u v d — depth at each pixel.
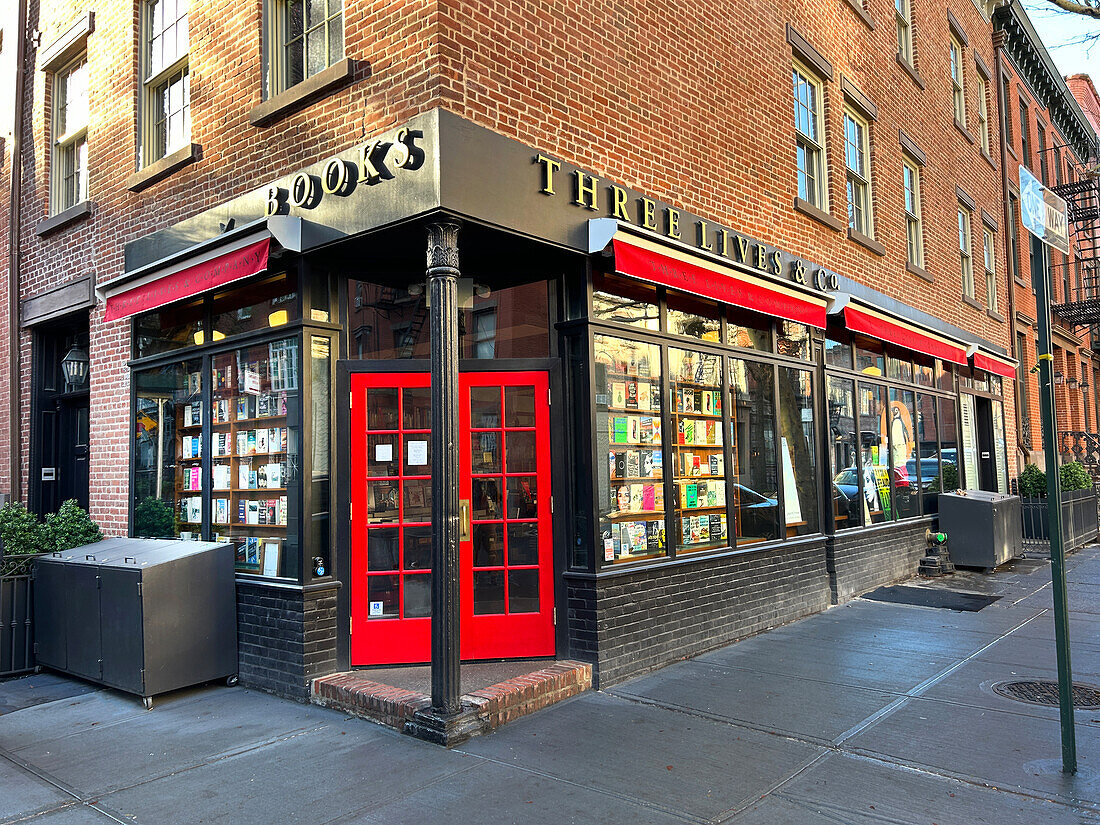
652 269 6.26
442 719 4.81
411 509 6.23
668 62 7.25
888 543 10.43
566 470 6.29
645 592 6.41
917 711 5.28
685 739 4.84
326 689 5.64
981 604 8.95
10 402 9.62
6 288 10.02
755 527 7.95
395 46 5.48
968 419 14.17
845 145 10.72
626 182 6.63
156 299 6.93
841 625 7.98
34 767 4.65
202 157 7.11
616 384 6.49
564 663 6.02
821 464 9.07
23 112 9.96
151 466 7.60
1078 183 19.75
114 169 8.27
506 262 6.40
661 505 6.82
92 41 8.69
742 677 6.16
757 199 8.35
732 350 7.85
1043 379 4.48
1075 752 4.23
